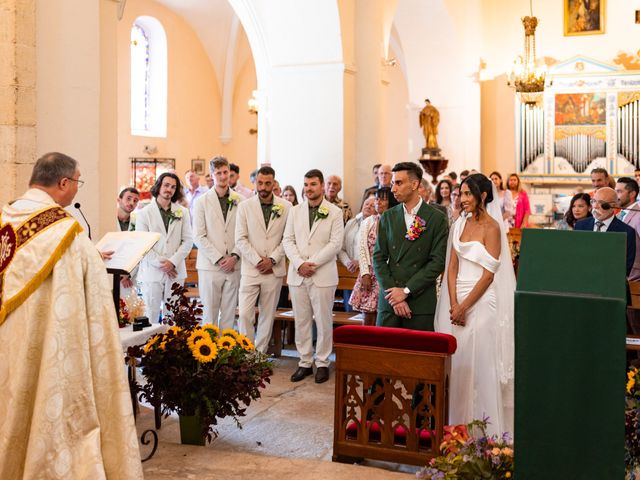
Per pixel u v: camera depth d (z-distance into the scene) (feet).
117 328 11.91
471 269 16.07
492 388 15.60
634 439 10.98
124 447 11.65
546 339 8.77
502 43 55.67
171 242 24.20
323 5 30.45
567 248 9.23
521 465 8.95
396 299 17.12
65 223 11.59
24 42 16.16
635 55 53.06
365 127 32.50
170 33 62.39
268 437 17.15
